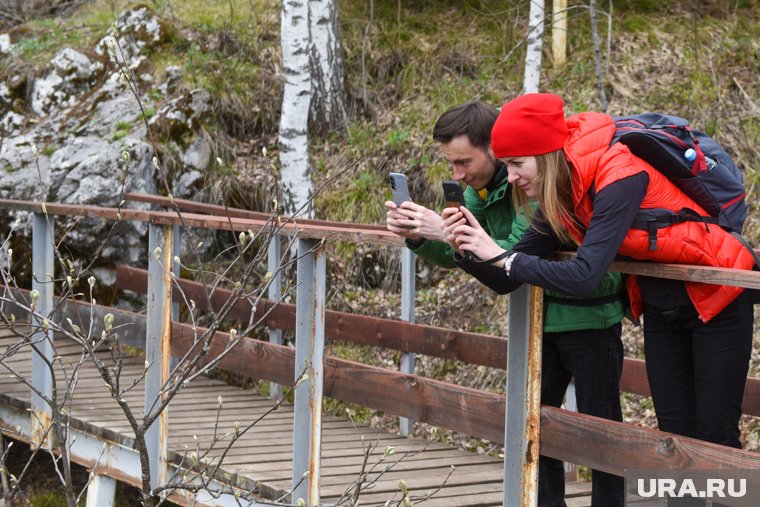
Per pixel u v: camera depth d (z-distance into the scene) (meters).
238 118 9.20
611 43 8.95
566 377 3.20
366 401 3.44
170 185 8.44
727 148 7.68
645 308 2.71
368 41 9.89
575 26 9.38
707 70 8.41
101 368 2.39
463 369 7.20
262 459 4.26
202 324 7.87
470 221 2.48
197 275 8.22
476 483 4.25
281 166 8.25
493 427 2.93
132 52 9.59
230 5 10.28
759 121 7.85
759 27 8.81
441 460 4.68
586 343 2.99
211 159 8.76
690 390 2.67
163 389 2.54
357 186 8.55
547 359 3.17
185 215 3.96
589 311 2.96
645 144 2.36
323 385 3.67
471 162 2.89
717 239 2.41
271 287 6.30
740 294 2.53
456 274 7.84
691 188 2.41
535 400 2.75
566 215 2.45
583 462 2.63
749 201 7.21
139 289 7.20
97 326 4.95
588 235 2.31
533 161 2.42
